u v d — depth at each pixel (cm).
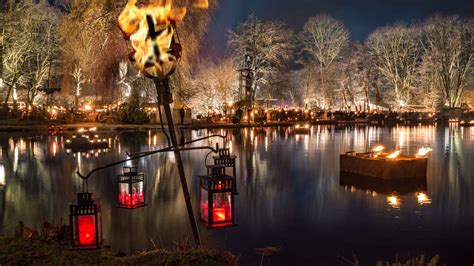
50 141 2256
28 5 4303
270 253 541
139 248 549
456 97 6481
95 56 1570
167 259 357
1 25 4122
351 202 830
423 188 964
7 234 621
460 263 514
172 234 608
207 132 3081
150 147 1909
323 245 575
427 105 6700
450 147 1988
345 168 1221
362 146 2028
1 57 4134
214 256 367
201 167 1309
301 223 682
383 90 7488
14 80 4231
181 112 3653
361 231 639
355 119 5259
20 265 355
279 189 968
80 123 3600
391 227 659
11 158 1532
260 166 1354
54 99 4825
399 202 827
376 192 923
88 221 358
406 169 1095
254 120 4275
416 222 686
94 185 1003
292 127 3831
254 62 5394
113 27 1193
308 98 6788
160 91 376
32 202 837
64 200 852
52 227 441
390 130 3419
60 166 1331
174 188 971
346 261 518
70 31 1653
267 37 5394
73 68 1914
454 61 6481
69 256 364
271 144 2145
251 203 827
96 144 1909
